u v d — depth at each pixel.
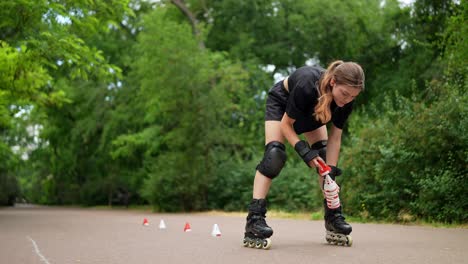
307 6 20.06
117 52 22.33
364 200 8.81
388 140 8.77
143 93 16.30
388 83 18.06
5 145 22.56
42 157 27.33
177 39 15.46
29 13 9.09
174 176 14.41
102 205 25.56
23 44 9.36
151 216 11.88
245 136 17.02
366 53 19.97
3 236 5.80
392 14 19.45
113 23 11.06
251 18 20.83
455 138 7.57
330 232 4.54
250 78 19.23
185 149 14.74
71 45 9.42
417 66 17.39
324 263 3.41
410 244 4.58
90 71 10.50
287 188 13.05
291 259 3.60
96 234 6.09
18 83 10.95
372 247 4.33
